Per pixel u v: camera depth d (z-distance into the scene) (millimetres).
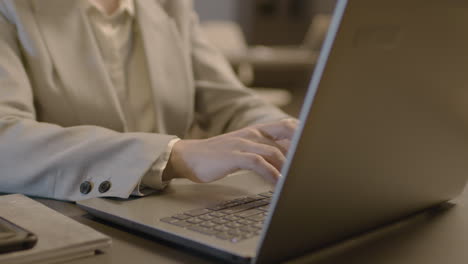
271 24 8141
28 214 628
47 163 801
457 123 614
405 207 665
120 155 784
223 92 1367
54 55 1086
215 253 542
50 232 564
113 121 1119
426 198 693
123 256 568
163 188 784
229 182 839
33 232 558
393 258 569
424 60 510
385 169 564
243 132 845
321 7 7996
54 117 1076
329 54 429
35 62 1066
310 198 499
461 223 694
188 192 772
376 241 619
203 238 564
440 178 675
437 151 623
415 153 588
